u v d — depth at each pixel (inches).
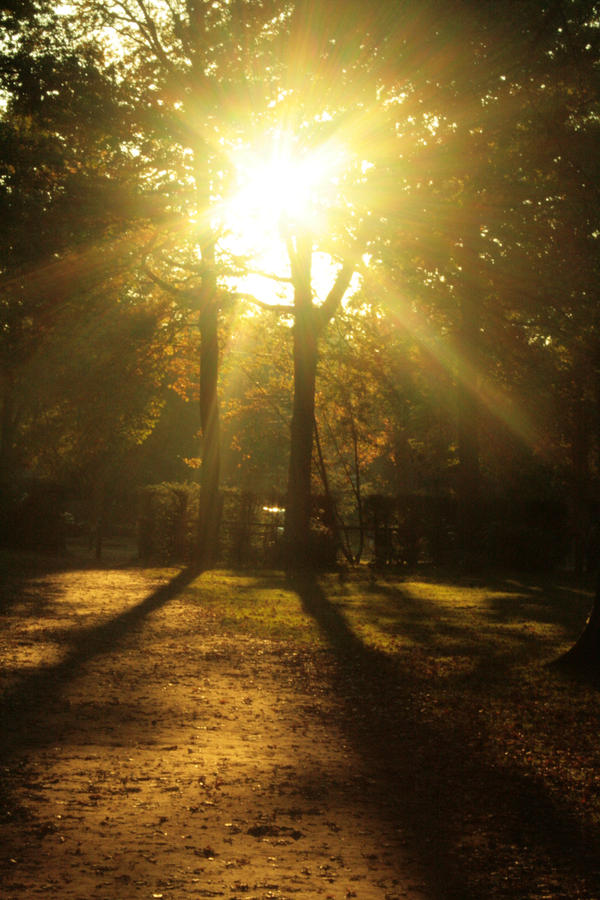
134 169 966.4
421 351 1323.8
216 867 216.1
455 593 979.9
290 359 1626.5
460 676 501.4
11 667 478.0
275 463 2324.1
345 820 259.4
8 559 1254.9
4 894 192.4
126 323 1280.8
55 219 919.7
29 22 911.0
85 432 1438.2
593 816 270.8
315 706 416.8
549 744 360.8
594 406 665.0
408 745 353.4
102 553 1604.3
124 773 297.0
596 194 510.3
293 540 1283.2
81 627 635.5
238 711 399.9
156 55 951.6
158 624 669.3
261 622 701.3
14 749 322.7
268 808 266.8
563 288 530.9
